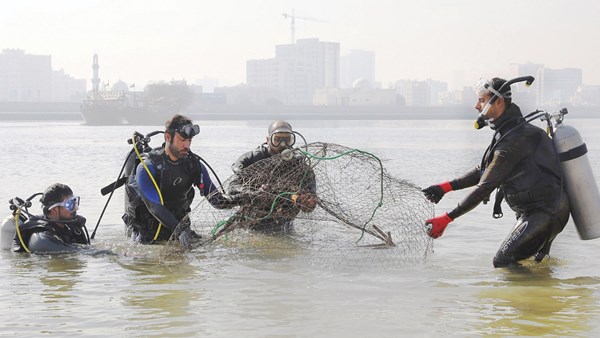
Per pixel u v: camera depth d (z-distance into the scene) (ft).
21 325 14.61
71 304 16.35
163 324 14.66
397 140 140.77
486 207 34.58
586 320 14.79
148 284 18.39
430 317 15.14
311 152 23.44
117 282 18.66
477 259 21.52
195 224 23.72
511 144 19.52
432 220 19.79
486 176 19.48
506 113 19.83
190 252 22.47
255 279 18.95
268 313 15.51
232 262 21.17
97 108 458.09
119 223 29.86
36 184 48.34
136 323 14.74
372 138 153.89
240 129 242.17
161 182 23.47
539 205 19.71
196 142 126.72
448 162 72.54
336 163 23.29
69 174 57.21
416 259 21.47
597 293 17.24
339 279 18.93
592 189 19.60
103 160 76.69
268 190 23.25
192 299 16.81
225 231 23.22
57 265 20.93
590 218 19.57
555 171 19.65
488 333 13.93
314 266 20.57
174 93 555.69
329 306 16.12
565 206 19.72
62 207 23.47
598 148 98.73
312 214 23.75
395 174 56.85
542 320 14.80
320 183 23.53
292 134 24.99
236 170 24.58
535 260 20.22
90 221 30.53
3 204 36.65
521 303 16.25
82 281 18.83
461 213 19.69
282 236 24.47
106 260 21.71
